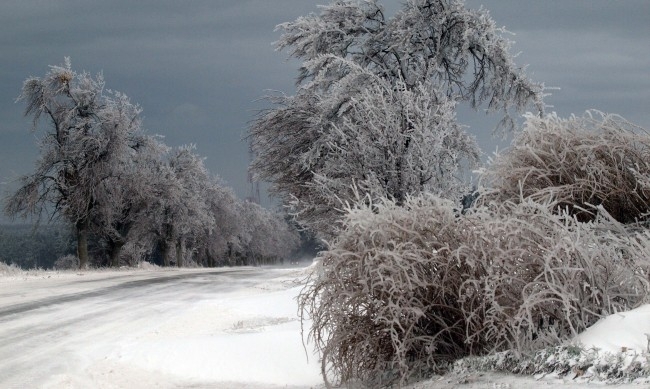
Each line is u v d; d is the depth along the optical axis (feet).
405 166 58.39
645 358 17.43
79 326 48.88
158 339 41.19
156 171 191.31
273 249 400.47
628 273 22.43
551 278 22.34
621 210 29.22
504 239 23.38
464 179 59.93
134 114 170.81
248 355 32.45
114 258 184.75
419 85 62.69
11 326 49.03
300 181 92.58
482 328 23.67
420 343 24.45
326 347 24.64
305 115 94.58
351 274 24.27
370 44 98.78
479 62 100.07
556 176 30.22
